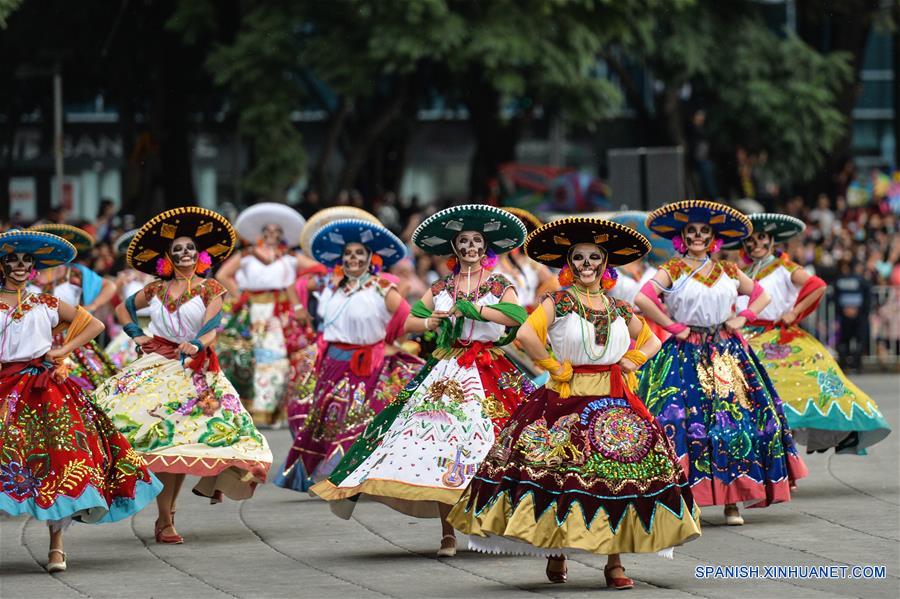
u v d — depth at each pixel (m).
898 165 69.00
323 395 21.73
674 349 20.28
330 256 22.16
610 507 15.52
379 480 17.78
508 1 46.03
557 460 15.62
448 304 18.28
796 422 22.47
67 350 17.45
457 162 90.62
